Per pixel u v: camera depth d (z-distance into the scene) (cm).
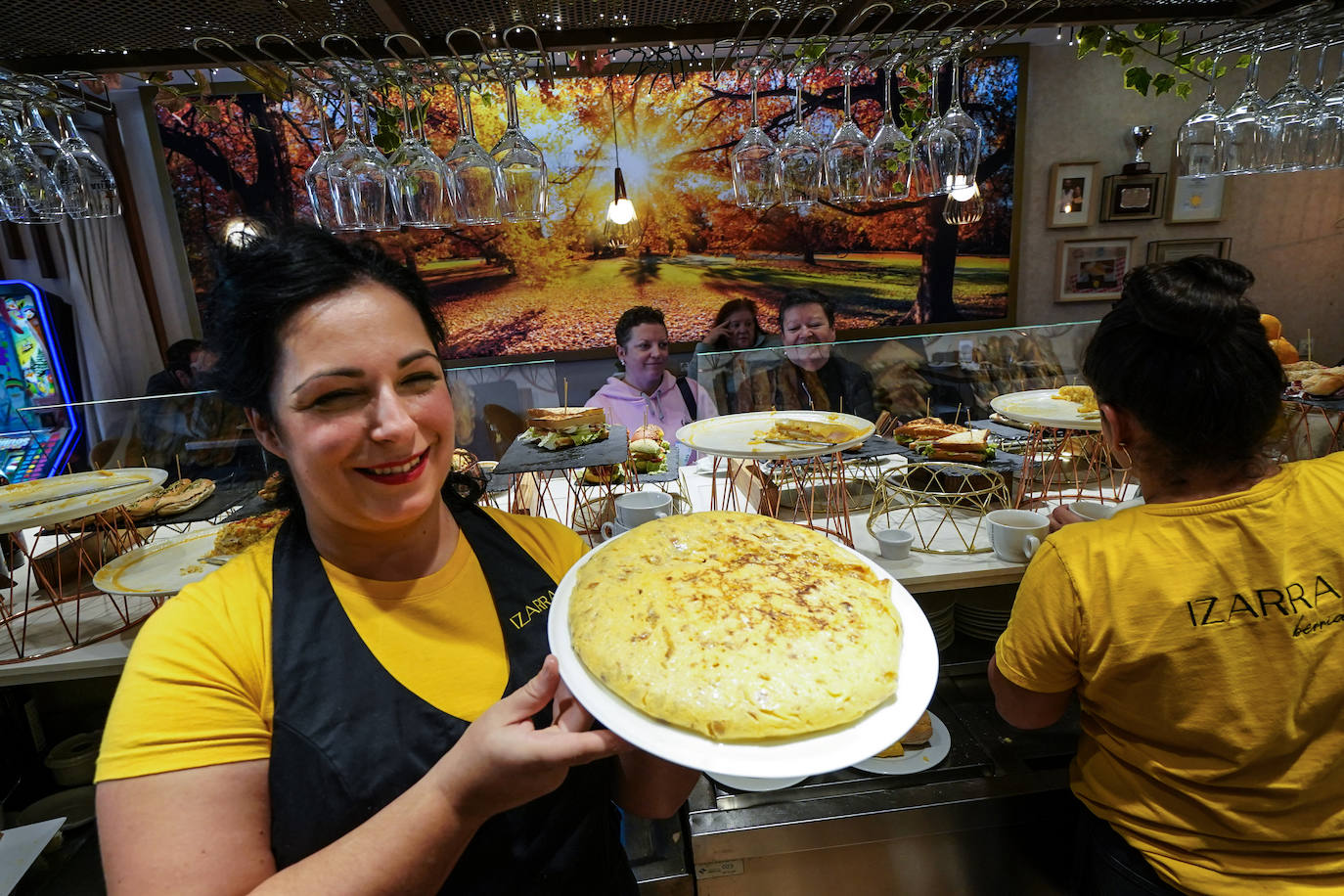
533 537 94
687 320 403
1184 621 93
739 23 145
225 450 163
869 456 162
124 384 350
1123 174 393
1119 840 109
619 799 90
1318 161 169
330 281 65
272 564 76
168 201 358
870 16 144
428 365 69
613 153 374
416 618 75
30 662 117
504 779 56
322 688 69
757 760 53
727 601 66
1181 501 97
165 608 71
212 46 136
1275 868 95
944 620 169
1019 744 155
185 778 61
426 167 148
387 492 68
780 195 170
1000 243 404
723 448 150
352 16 125
